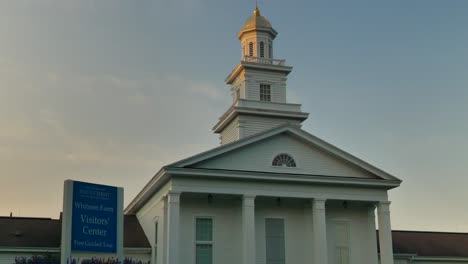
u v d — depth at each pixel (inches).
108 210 1122.7
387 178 1700.3
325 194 1654.8
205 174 1545.3
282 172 1631.4
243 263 1553.9
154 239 1720.0
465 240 2202.3
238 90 2028.8
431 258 2009.1
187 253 1577.3
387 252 1660.9
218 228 1621.6
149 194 1769.2
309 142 1673.2
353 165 1696.6
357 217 1747.0
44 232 1781.5
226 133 2001.7
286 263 1647.4
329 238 1706.4
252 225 1562.5
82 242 1069.1
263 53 2031.3
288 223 1680.6
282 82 1985.7
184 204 1611.7
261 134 1631.4
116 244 1125.1
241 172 1573.6
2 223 1796.3
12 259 1644.9
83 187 1089.4
